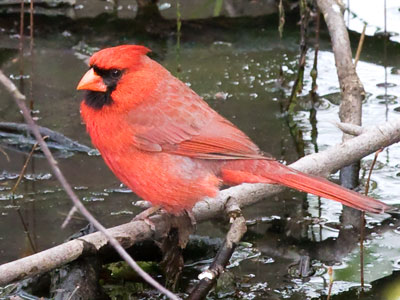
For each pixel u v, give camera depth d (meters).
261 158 8.33
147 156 8.34
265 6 15.86
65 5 15.37
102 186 10.55
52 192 10.42
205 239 9.34
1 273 7.63
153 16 15.30
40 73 13.52
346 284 8.55
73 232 9.44
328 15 12.45
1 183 10.62
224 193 9.59
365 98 12.69
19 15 15.22
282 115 12.32
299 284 8.56
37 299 8.34
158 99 8.40
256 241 9.44
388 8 15.64
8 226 9.59
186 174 8.41
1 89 13.08
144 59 8.50
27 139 11.73
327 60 14.17
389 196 10.14
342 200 8.13
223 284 8.58
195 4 15.91
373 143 10.13
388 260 8.98
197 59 14.20
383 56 14.17
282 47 14.62
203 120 8.50
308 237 9.48
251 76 13.56
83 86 8.23
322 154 9.98
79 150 11.54
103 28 15.09
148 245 8.99
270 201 10.33
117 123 8.27
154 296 8.48
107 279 8.78
